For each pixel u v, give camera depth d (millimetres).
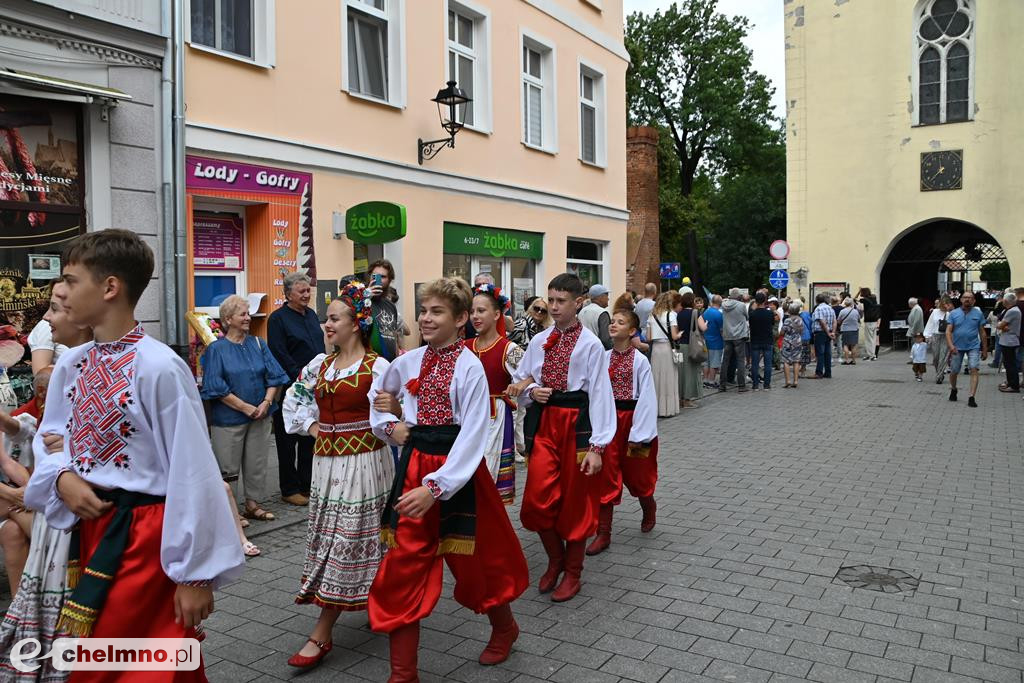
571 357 4715
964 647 4023
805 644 4066
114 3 7262
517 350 5016
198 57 8219
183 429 2379
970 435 10320
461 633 4254
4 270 6680
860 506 6797
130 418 2383
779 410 12656
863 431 10617
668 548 5680
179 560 2342
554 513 4691
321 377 4062
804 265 27656
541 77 15008
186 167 8031
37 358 4395
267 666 3838
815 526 6203
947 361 16484
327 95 9828
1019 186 24562
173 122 7836
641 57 35500
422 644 4105
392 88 11039
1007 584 4922
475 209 12719
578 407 4723
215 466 2445
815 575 5098
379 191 10688
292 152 9266
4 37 6516
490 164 13117
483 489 3639
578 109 15961
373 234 9414
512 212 13750
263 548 5637
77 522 2498
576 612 4512
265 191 8961
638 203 23453
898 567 5246
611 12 17266
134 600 2340
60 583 2529
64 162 7078
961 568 5227
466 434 3463
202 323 6777
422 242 11539
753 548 5664
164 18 7707
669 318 11664
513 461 4762
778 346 19734
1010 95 24516
